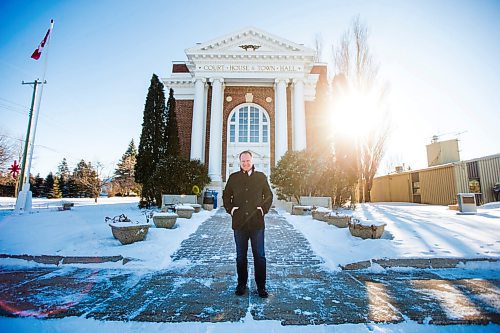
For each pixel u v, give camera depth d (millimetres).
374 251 4980
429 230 6746
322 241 6180
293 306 2936
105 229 7008
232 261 4902
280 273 4211
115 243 5641
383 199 27141
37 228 7527
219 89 18469
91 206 17000
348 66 23656
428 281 3791
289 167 14016
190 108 19594
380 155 23016
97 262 4723
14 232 6980
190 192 14070
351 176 14844
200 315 2719
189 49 18547
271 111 19188
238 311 2811
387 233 6262
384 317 2652
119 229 5520
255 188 3436
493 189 17562
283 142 17734
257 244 3312
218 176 17234
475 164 18453
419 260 4512
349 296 3229
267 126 19109
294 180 13773
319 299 3135
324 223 8008
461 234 6238
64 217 9992
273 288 3531
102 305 2988
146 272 4316
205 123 18656
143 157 15055
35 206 18344
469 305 2938
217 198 15578
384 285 3635
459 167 18953
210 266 4609
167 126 15852
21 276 4117
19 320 2623
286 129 17969
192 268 4504
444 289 3457
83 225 8070
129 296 3264
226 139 18766
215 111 18125
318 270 4375
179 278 3996
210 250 5609
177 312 2789
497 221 8086
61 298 3203
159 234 6371
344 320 2594
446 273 4180
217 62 18719
